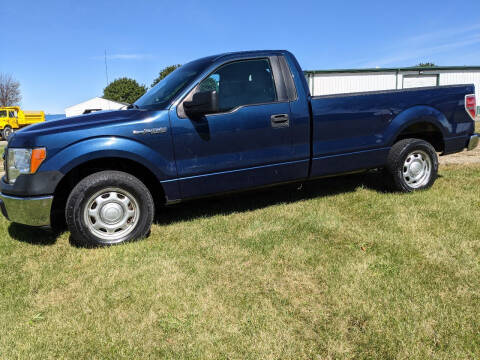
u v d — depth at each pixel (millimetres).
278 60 4031
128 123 3387
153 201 3881
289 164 4047
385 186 4809
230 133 3732
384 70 26812
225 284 2645
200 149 3643
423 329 2043
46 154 3168
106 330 2166
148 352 1977
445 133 4719
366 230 3504
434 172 4711
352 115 4254
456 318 2121
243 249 3219
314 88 26328
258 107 3840
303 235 3467
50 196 3211
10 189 3268
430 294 2375
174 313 2314
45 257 3273
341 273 2695
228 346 1991
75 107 39688
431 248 3047
